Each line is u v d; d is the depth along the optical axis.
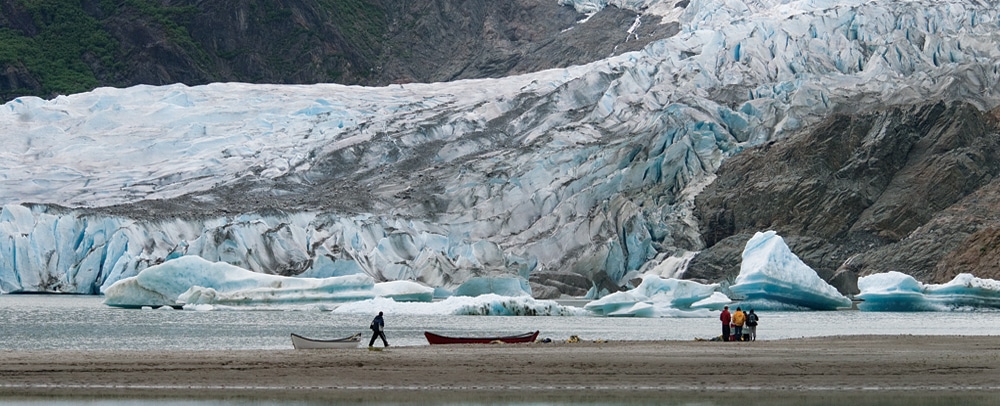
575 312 178.88
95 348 112.31
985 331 140.25
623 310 178.75
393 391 71.69
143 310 183.88
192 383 74.69
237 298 187.25
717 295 184.12
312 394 70.25
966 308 198.12
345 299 188.75
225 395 69.69
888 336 117.38
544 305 176.75
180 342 119.38
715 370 81.19
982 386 73.62
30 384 74.00
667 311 177.25
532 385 74.19
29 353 93.50
